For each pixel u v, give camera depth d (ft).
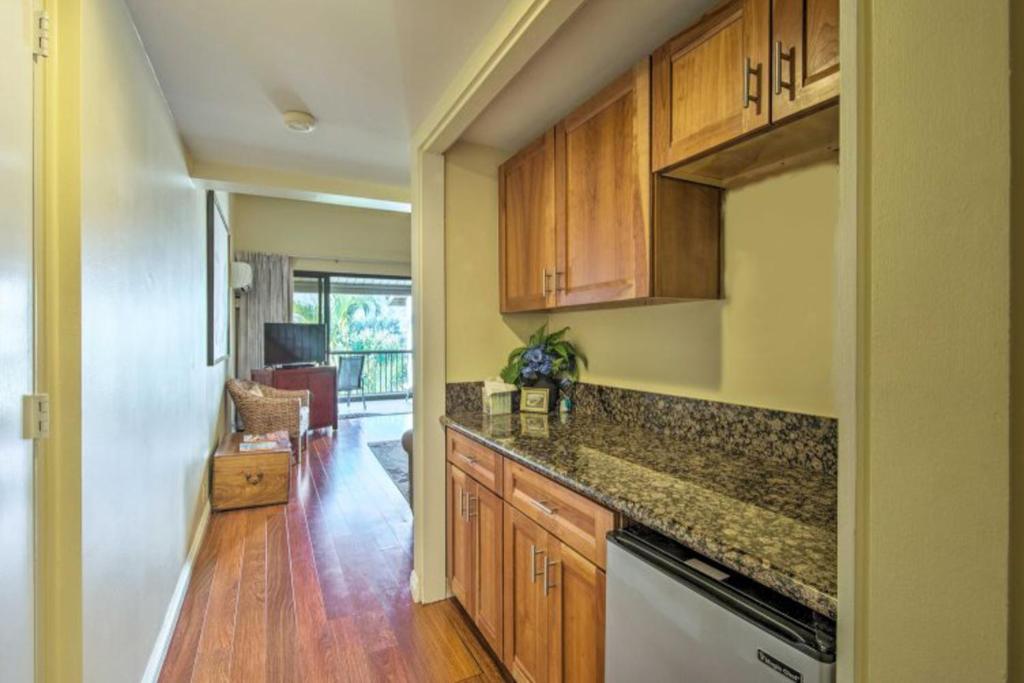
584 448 4.98
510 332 7.60
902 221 1.58
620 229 4.88
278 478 11.01
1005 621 1.38
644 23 4.42
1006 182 1.35
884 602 1.66
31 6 3.25
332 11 4.49
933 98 1.50
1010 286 1.35
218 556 8.47
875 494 1.68
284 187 9.20
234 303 18.10
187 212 8.20
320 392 18.03
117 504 4.40
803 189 4.26
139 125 5.07
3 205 2.89
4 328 2.89
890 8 1.61
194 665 5.68
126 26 4.55
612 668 3.47
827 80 3.19
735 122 3.75
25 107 3.17
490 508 5.67
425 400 6.99
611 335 6.53
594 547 3.86
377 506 10.98
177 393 7.28
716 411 5.03
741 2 3.68
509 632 5.26
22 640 3.12
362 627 6.43
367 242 21.38
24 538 3.15
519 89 5.63
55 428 3.48
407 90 5.92
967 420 1.44
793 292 4.35
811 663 2.20
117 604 4.38
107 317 4.15
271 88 5.94
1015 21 1.34
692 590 2.83
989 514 1.40
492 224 7.47
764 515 3.18
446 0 4.29
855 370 1.73
